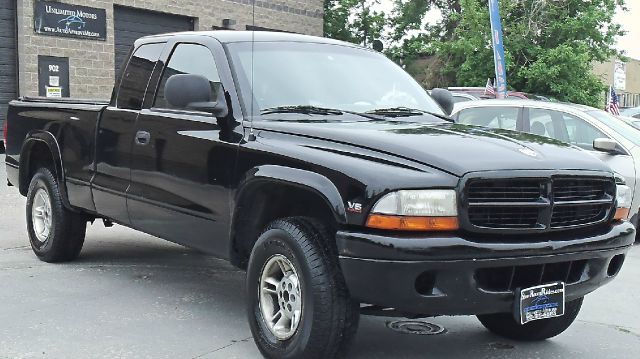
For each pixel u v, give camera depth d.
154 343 4.68
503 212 3.84
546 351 4.82
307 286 3.93
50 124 6.63
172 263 7.01
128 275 6.48
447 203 3.70
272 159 4.32
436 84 25.03
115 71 19.36
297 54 5.32
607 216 4.30
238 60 5.04
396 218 3.67
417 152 3.88
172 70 5.51
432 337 5.05
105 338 4.76
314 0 25.41
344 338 3.94
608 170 4.34
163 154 5.24
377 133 4.19
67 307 5.43
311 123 4.54
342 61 5.49
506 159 3.92
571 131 9.12
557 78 21.78
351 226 3.81
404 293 3.68
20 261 6.90
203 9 21.44
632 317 5.68
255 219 4.66
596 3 22.55
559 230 4.02
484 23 22.70
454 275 3.70
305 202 4.37
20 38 17.31
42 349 4.52
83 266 6.77
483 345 4.91
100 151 5.98
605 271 4.32
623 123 9.29
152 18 20.38
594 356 4.74
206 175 4.82
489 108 9.78
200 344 4.69
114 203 5.84
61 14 17.94
